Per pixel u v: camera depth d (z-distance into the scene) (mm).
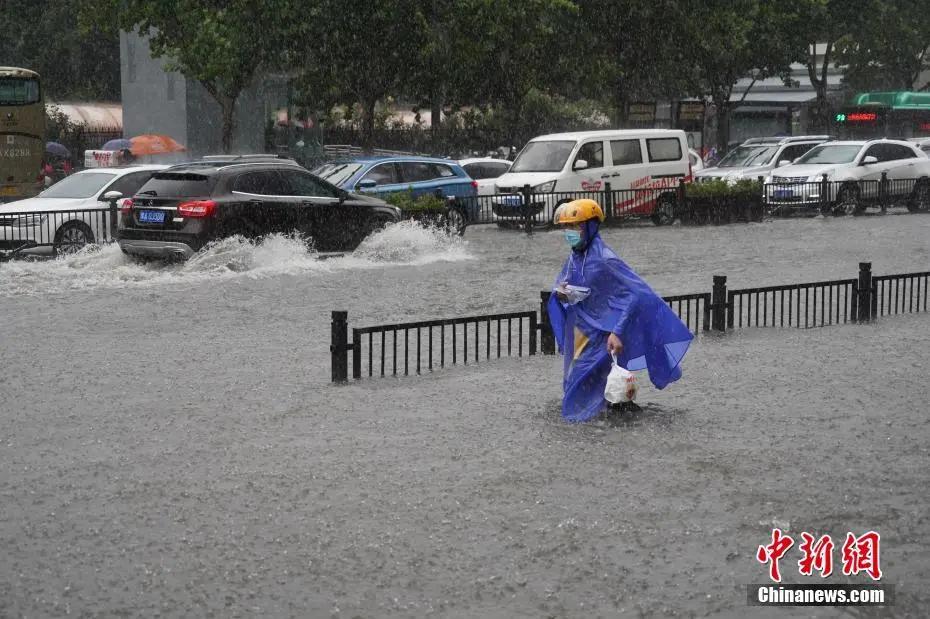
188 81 49344
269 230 21625
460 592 6230
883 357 12992
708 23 51875
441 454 8945
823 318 15422
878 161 37688
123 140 47312
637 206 32969
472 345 14297
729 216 33656
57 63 78625
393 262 22984
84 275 20297
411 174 29141
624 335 9852
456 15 42938
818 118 64188
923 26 67688
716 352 13312
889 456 8836
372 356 12992
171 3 38656
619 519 7387
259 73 44094
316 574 6477
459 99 49344
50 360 13047
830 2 62938
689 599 6145
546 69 50594
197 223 20594
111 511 7590
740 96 79188
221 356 13328
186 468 8602
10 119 36312
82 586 6309
